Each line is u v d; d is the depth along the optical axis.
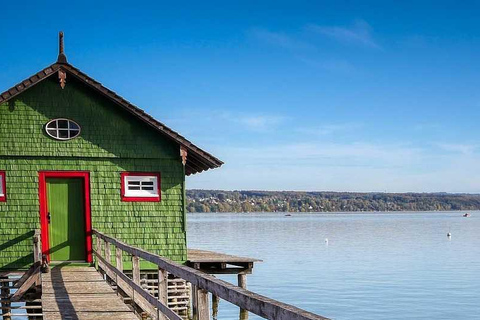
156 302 8.85
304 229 145.00
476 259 62.78
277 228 153.50
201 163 19.47
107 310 10.66
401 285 44.12
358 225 172.12
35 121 17.55
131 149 18.14
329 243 89.94
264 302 4.49
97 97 18.06
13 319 27.78
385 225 170.25
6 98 17.02
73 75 17.45
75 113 17.84
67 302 11.48
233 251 72.56
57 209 17.59
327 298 38.12
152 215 18.17
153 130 18.38
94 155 17.86
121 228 17.92
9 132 17.34
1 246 17.11
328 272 52.19
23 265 17.17
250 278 48.22
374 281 46.25
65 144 17.70
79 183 17.81
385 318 31.73
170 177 18.42
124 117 18.20
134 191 18.17
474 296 38.97
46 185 17.55
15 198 17.31
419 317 32.00
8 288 17.14
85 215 17.70
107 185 17.94
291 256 67.00
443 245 84.19
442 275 49.88
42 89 17.69
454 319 31.44
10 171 17.33
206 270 18.55
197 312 6.43
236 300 5.10
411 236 108.81
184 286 18.53
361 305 35.59
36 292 15.88
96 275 15.60
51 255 17.39
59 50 17.36
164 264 8.38
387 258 64.44
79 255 17.61
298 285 44.06
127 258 17.88
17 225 17.27
